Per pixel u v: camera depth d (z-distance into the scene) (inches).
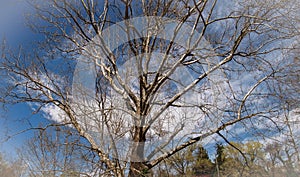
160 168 221.5
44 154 223.6
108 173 195.3
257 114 231.0
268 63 236.5
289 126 230.1
